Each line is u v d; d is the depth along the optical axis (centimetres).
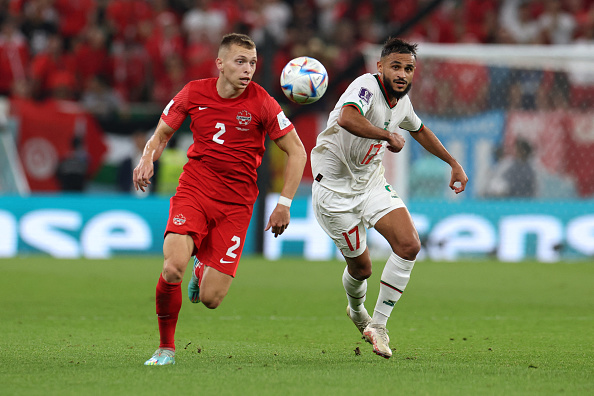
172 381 1504
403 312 2780
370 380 1531
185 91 1777
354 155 1956
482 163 5147
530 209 4831
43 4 6031
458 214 4806
